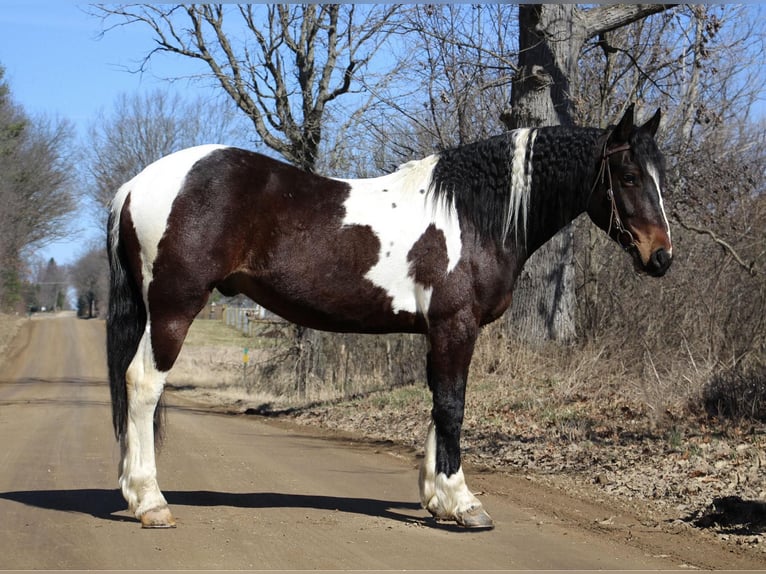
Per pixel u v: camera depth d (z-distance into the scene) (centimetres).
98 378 3344
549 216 651
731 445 888
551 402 1264
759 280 1297
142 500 600
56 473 841
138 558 523
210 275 602
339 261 616
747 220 1459
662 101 1841
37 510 659
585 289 1612
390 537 598
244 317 5641
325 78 2041
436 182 633
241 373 2917
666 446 916
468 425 1212
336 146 1875
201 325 6288
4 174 6066
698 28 1565
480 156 637
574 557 556
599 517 684
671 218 1426
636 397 1186
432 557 546
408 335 1808
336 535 600
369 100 1739
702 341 1319
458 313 622
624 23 1571
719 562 550
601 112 1742
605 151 633
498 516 686
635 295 1504
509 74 1625
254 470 897
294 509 691
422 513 690
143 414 599
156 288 600
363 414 1509
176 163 611
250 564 518
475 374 1514
